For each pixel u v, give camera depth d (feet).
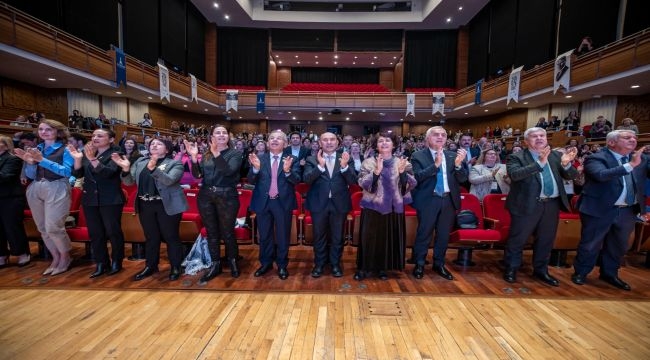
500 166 11.81
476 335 6.25
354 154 13.39
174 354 5.58
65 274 9.04
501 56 41.34
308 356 5.57
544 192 8.44
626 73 23.49
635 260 10.84
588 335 6.28
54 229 8.75
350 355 5.61
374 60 54.65
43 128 8.72
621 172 7.59
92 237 8.82
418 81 51.34
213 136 8.42
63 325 6.42
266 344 5.90
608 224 8.28
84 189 8.64
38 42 22.61
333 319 6.78
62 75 26.00
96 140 8.54
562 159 8.33
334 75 59.21
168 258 9.66
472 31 47.98
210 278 8.81
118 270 9.20
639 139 21.89
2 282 8.47
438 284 8.66
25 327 6.34
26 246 9.76
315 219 8.90
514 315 7.02
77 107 32.35
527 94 33.42
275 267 9.85
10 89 27.12
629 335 6.28
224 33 51.21
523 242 8.67
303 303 7.47
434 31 50.67
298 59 55.01
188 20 44.83
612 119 30.50
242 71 51.70
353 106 47.14
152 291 8.00
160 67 35.76
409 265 10.18
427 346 5.89
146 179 8.48
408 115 48.44
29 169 8.70
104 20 31.45
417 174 8.75
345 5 48.60
